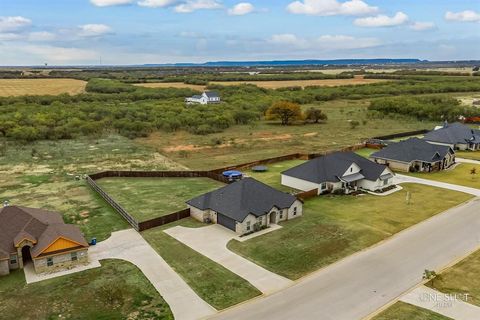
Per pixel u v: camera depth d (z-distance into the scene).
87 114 101.62
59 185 50.97
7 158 65.31
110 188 49.78
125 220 39.41
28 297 26.05
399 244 33.31
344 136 84.38
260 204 37.31
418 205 42.75
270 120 106.94
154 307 24.81
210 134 88.44
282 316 23.73
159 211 41.84
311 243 33.66
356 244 33.41
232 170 57.06
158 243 34.09
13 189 49.22
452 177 54.06
